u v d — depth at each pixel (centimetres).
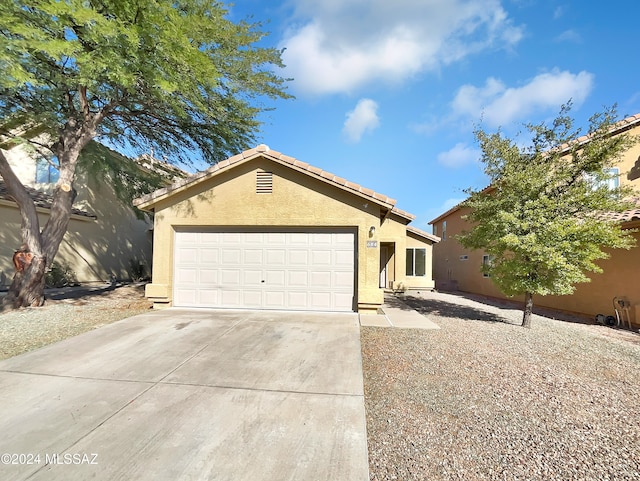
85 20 706
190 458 310
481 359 590
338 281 977
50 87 931
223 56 1009
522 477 287
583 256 795
